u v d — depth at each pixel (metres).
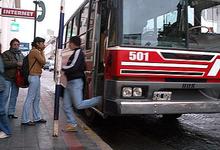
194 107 6.25
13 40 7.60
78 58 6.54
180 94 6.35
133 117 9.23
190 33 6.39
